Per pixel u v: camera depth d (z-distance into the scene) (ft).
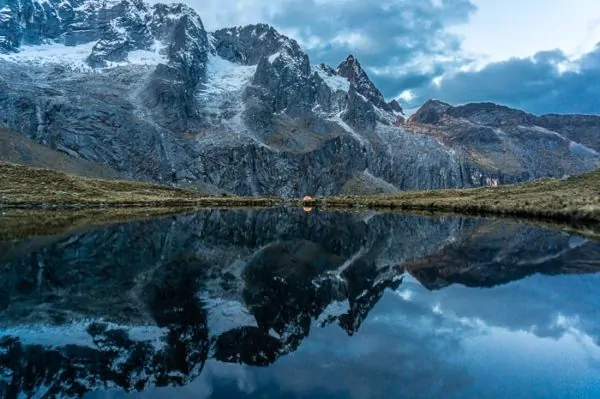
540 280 104.78
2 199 421.18
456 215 347.56
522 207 318.65
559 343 61.72
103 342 63.72
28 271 116.37
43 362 56.49
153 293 94.73
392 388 48.32
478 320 73.67
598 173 441.27
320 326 71.61
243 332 67.97
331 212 463.01
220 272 120.67
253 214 412.16
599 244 157.28
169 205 569.23
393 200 647.15
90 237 188.96
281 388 48.70
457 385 48.55
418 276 114.83
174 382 50.57
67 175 603.67
